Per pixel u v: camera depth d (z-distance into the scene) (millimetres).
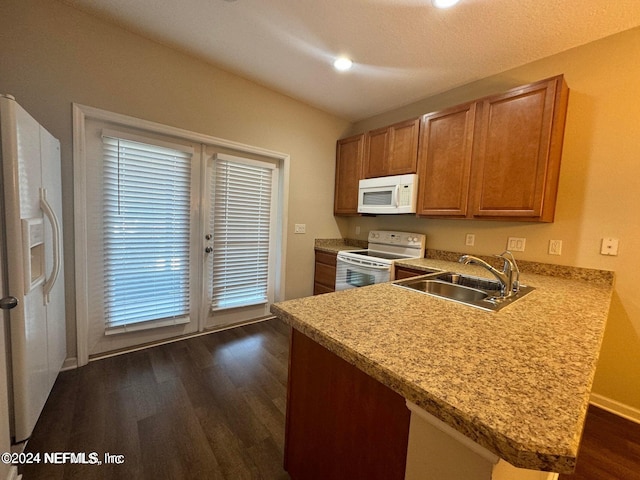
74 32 1851
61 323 1814
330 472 1000
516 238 2264
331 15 1778
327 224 3586
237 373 2051
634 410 1759
